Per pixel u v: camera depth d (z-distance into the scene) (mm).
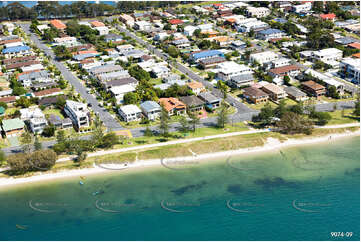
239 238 148875
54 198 175375
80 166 195500
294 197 171125
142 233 153000
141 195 175500
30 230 156500
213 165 197500
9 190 181375
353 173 187375
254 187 178875
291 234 150625
